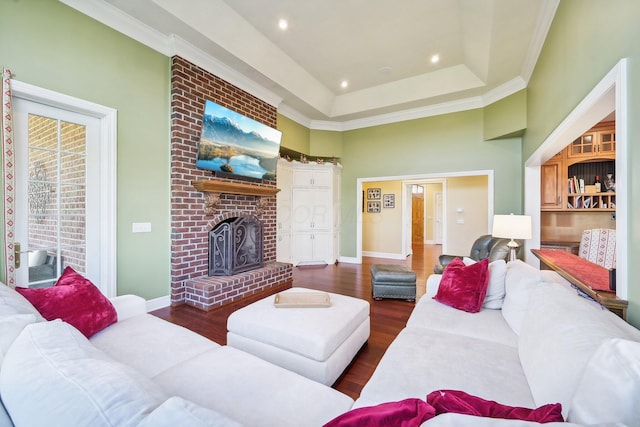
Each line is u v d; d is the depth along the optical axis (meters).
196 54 3.32
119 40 2.78
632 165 1.36
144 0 2.57
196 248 3.42
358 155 6.05
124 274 2.85
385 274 3.58
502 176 4.64
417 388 1.16
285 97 4.74
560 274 2.21
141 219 2.98
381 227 7.30
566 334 1.00
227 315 2.97
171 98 3.21
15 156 2.23
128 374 0.65
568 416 0.68
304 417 1.01
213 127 3.36
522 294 1.71
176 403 0.52
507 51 3.35
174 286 3.21
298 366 1.71
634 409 0.55
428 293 2.48
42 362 0.65
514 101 4.13
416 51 3.93
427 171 5.29
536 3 2.61
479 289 2.07
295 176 5.92
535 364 1.09
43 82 2.30
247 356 1.43
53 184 2.45
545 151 3.05
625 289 1.41
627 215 1.40
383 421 0.60
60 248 2.48
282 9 3.12
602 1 1.68
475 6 2.84
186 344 1.57
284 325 1.82
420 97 4.82
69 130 2.54
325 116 5.69
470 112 4.90
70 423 0.51
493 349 1.49
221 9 3.05
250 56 3.62
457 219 6.53
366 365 2.08
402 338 1.65
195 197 3.39
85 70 2.54
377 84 4.97
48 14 2.33
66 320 1.52
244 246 3.90
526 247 4.01
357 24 3.37
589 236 3.32
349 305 2.21
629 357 0.61
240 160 3.77
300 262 5.98
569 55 2.23
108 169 2.72
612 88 1.58
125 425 0.49
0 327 0.87
